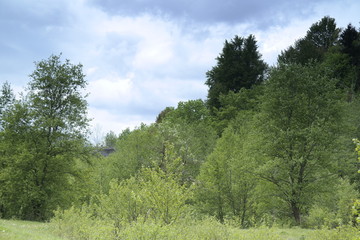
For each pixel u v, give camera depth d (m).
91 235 12.97
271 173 28.95
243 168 28.31
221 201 28.88
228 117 58.72
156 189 12.77
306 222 28.12
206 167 31.25
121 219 13.40
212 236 12.95
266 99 32.38
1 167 32.31
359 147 8.81
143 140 46.69
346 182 28.78
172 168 14.91
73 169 33.59
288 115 30.77
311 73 31.64
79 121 33.25
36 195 29.72
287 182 28.84
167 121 55.75
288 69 31.28
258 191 28.23
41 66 33.03
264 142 30.42
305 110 30.19
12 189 30.16
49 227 17.05
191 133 51.62
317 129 27.34
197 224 13.73
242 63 67.00
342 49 62.22
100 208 14.82
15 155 30.06
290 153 29.11
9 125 31.17
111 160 50.72
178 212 12.76
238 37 70.44
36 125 31.23
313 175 29.30
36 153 30.52
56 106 33.47
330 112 29.61
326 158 27.97
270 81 32.75
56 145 32.56
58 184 32.47
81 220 15.74
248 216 28.38
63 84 33.47
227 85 66.50
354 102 43.09
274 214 30.25
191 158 40.44
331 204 28.09
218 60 69.81
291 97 30.88
